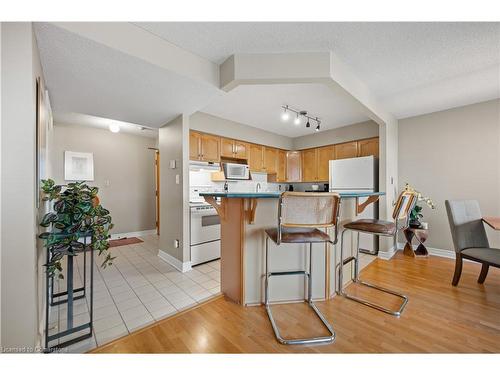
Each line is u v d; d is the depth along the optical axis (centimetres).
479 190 292
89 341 146
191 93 218
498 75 223
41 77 161
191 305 192
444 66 206
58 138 379
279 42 171
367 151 380
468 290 215
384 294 209
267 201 196
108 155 433
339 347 140
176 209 291
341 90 204
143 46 159
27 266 112
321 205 149
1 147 108
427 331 154
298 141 488
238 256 194
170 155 307
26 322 112
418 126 342
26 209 113
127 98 231
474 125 296
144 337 150
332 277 209
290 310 184
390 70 213
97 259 321
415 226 322
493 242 285
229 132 372
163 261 312
